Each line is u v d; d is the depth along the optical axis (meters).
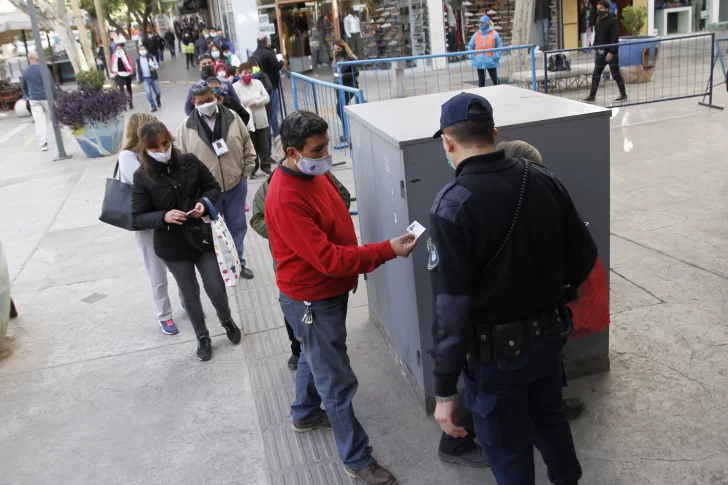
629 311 4.36
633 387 3.54
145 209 4.08
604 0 11.30
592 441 3.17
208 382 4.13
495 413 2.35
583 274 2.44
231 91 8.29
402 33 19.48
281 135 2.74
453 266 2.16
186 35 28.88
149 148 3.95
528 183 2.23
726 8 21.89
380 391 3.78
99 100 11.27
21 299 5.67
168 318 4.83
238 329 4.58
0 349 4.81
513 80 13.19
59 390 4.20
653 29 21.41
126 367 4.41
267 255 6.19
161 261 4.68
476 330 2.29
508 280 2.22
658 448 3.07
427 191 3.04
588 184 3.24
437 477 3.07
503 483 2.40
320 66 21.03
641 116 10.23
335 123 8.77
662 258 5.12
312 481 3.13
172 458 3.43
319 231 2.79
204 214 4.19
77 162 11.28
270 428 3.58
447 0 19.19
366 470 3.04
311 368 3.04
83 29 19.52
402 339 3.71
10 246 7.14
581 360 3.61
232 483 3.19
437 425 3.42
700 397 3.40
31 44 28.44
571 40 20.62
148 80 16.36
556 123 3.12
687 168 7.34
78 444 3.62
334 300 2.98
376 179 3.56
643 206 6.33
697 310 4.28
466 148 2.24
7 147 13.47
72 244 7.02
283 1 20.33
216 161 5.30
